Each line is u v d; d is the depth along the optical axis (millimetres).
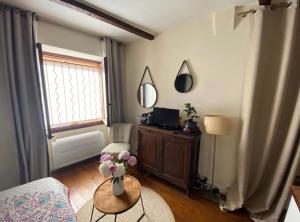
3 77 1905
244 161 1766
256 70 1647
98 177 2584
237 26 1887
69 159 2727
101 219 1749
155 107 2635
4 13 1826
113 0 1748
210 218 1774
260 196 1830
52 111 2682
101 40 2848
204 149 2305
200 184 2281
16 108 1958
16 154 2039
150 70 2871
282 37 1596
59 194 1370
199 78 2268
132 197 1463
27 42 2035
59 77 2717
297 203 903
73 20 2227
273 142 1698
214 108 2172
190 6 1879
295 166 1524
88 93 3129
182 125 2361
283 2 1554
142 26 2406
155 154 2396
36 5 1857
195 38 2240
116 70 3084
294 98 1606
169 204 1988
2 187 2012
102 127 3312
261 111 1791
